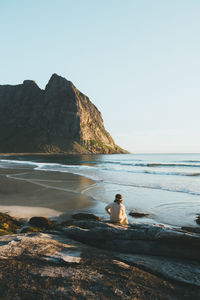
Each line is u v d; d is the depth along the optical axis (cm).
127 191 1538
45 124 19412
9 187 1658
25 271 252
